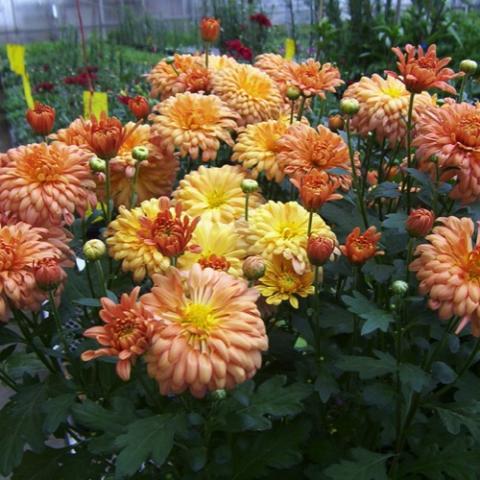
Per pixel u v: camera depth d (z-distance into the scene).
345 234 0.46
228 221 0.48
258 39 2.10
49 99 1.66
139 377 0.37
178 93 0.56
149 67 2.16
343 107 0.44
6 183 0.41
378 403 0.37
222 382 0.30
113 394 0.40
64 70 2.16
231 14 2.13
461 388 0.40
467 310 0.33
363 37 1.48
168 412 0.37
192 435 0.38
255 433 0.42
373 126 0.49
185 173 0.62
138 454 0.32
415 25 1.41
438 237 0.35
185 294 0.33
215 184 0.49
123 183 0.53
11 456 0.37
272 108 0.59
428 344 0.39
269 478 0.44
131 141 0.51
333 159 0.45
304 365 0.42
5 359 0.47
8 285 0.35
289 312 0.46
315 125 0.71
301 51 1.96
